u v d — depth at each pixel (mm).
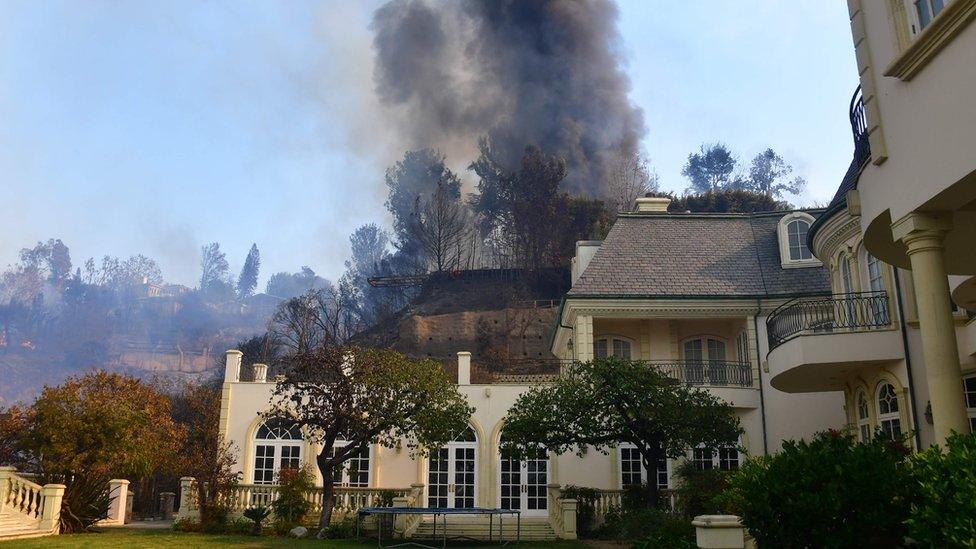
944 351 8180
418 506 23875
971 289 12797
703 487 19719
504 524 22953
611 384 18938
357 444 20797
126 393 21891
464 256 104750
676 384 19625
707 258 27219
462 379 26719
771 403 24328
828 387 19734
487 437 25531
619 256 27328
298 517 22750
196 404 32906
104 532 19750
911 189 8570
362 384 20688
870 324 16281
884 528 7203
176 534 19781
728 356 27062
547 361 36000
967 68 7512
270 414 21594
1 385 138125
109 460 19969
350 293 99062
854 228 17703
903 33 8836
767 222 28547
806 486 7508
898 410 15617
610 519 21594
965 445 6609
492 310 76812
